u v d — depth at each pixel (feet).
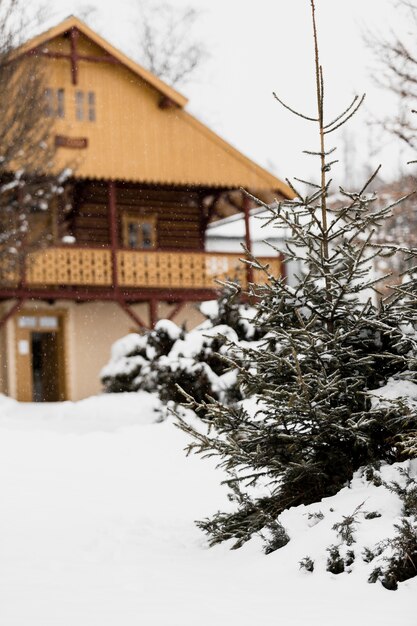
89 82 79.61
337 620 16.01
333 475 22.11
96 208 85.66
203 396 51.08
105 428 50.72
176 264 82.74
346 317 22.16
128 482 34.63
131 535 24.79
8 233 69.26
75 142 78.48
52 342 85.66
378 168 21.38
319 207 21.91
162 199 89.30
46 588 19.25
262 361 21.93
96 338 84.94
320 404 21.03
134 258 81.15
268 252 99.66
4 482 33.63
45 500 30.73
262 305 22.25
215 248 103.40
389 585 17.31
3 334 81.51
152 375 54.24
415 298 21.15
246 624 16.10
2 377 81.35
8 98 68.13
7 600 18.31
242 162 83.66
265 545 20.22
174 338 56.13
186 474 36.45
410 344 21.49
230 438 21.89
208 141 82.99
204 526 22.97
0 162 68.28
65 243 78.28
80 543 24.12
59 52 77.51
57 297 77.71
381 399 20.34
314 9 22.38
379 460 21.50
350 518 18.84
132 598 18.16
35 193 71.26
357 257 21.38
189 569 20.38
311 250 21.93
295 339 21.71
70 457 39.40
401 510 19.34
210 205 89.66
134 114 80.94
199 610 17.08
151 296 81.61
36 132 69.72
